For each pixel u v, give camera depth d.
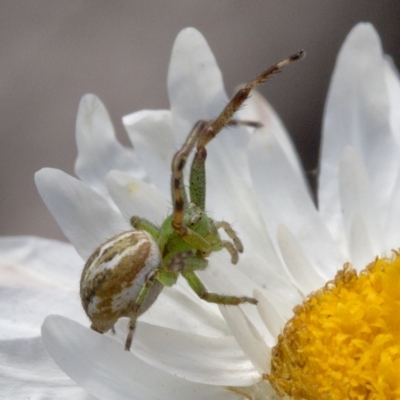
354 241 0.10
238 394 0.10
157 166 0.10
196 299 0.10
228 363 0.10
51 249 0.11
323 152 0.11
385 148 0.11
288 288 0.10
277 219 0.10
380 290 0.10
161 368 0.09
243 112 0.11
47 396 0.10
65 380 0.10
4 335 0.10
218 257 0.10
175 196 0.10
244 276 0.10
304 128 0.13
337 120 0.11
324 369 0.10
